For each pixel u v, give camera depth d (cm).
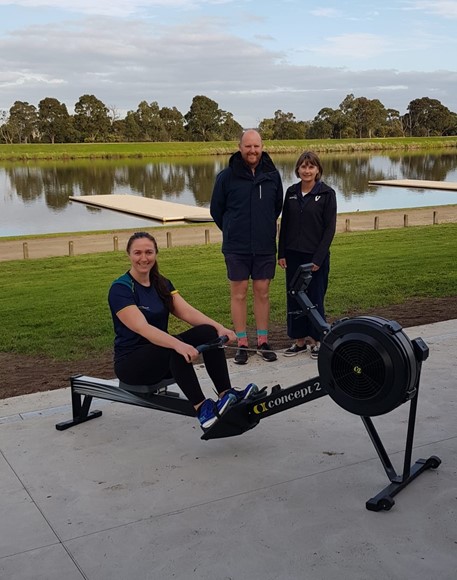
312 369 498
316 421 394
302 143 12681
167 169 7738
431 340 545
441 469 330
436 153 11231
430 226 2038
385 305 766
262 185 538
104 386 381
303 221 538
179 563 259
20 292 1051
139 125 14438
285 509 296
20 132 14112
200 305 825
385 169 7156
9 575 255
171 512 297
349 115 14775
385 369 279
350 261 1172
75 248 2061
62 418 411
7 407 439
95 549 271
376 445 318
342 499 304
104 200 4125
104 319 770
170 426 395
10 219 3406
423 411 402
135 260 369
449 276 940
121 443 373
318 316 331
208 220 2991
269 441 369
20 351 637
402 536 272
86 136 14162
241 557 261
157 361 357
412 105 15688
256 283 554
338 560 257
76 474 337
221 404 335
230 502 304
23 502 310
